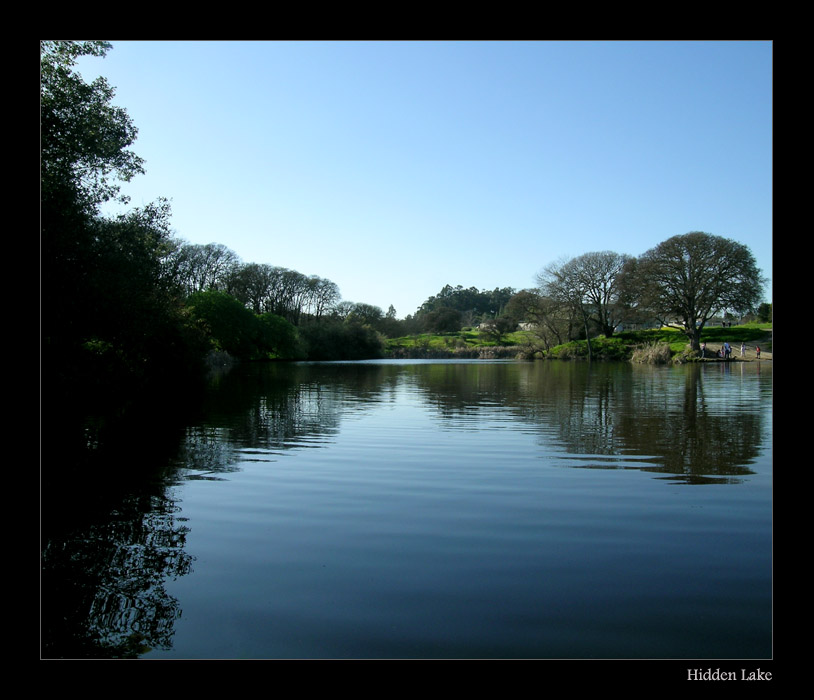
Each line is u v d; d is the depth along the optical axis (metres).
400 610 3.65
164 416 13.17
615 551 4.65
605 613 3.62
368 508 5.85
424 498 6.21
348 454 8.67
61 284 13.84
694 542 4.86
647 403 15.70
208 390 20.77
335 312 77.81
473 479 7.08
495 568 4.31
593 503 6.01
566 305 57.94
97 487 6.67
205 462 8.09
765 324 61.53
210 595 3.87
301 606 3.71
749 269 46.09
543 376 29.56
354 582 4.06
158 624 3.49
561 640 3.31
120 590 3.94
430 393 19.48
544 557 4.53
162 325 22.42
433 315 96.00
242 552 4.63
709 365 41.59
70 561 4.44
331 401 16.80
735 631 3.40
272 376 30.38
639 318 54.56
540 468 7.69
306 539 4.94
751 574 4.20
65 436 10.33
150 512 5.73
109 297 15.60
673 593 3.89
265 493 6.42
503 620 3.53
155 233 19.58
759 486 6.68
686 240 47.75
